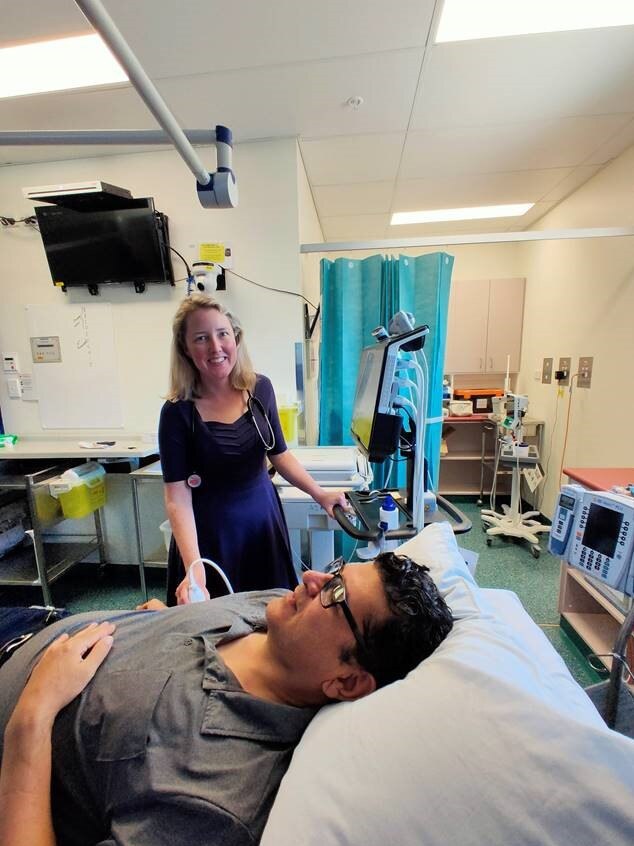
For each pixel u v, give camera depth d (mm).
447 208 3174
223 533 1351
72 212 2078
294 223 2135
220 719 636
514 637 741
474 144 2209
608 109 1906
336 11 1335
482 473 3754
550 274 3277
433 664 630
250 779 580
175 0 1274
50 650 729
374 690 677
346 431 2340
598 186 2566
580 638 1808
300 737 669
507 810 437
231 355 1304
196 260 2205
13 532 2416
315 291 3025
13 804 571
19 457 2080
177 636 810
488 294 3814
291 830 477
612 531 1093
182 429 1301
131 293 2287
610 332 2461
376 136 2104
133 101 1763
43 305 2346
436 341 2293
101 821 613
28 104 1771
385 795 479
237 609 942
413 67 1606
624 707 1088
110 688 686
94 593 2418
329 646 679
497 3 1329
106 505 2611
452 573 938
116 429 2418
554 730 482
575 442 2871
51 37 1432
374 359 1316
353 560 2232
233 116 1913
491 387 4188
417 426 1229
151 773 574
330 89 1733
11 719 640
